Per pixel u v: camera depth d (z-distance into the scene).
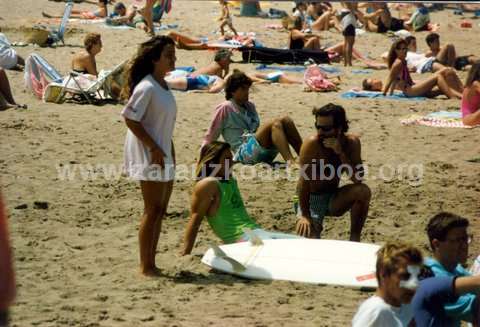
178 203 15.52
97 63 31.34
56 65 30.42
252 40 36.78
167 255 12.71
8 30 40.03
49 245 13.07
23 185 16.28
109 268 12.06
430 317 8.19
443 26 47.59
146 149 11.30
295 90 27.39
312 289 11.35
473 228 14.42
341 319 10.30
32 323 9.90
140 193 16.06
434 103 25.69
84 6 51.44
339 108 12.87
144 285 11.33
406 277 7.24
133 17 43.19
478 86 22.16
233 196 13.03
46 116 22.28
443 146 20.27
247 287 11.38
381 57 35.88
